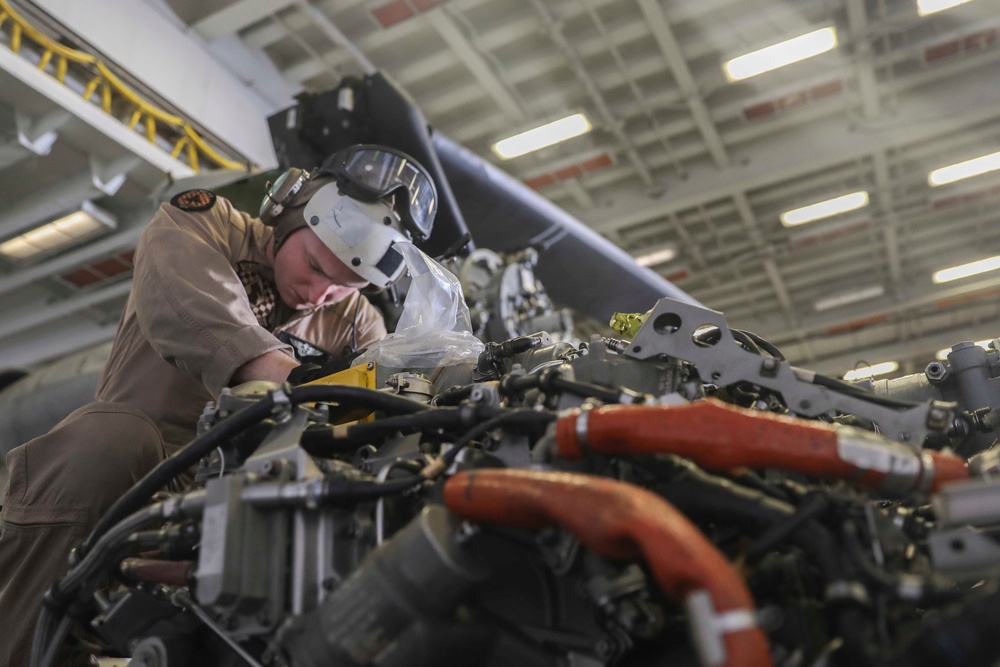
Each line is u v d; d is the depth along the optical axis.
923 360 11.20
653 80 7.13
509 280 3.12
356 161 1.66
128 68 5.42
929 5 6.48
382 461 0.94
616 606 0.68
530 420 0.80
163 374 1.51
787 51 6.72
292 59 6.76
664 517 0.59
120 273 7.07
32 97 5.32
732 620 0.54
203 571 0.74
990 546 0.61
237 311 1.38
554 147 7.77
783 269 9.65
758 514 0.71
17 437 3.37
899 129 7.41
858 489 0.77
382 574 0.68
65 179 6.02
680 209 8.21
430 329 1.37
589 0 6.29
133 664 0.89
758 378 0.93
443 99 7.17
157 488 0.93
